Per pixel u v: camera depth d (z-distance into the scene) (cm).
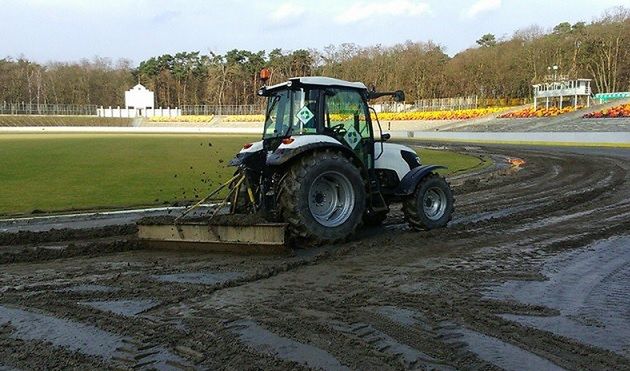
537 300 497
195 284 556
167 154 2486
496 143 3903
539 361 368
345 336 411
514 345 395
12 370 366
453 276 577
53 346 403
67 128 7600
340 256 669
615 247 714
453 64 7994
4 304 502
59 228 905
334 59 8850
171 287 547
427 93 8188
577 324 437
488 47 8312
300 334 416
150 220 751
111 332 428
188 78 10575
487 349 388
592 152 2689
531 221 923
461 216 1005
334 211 729
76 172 1722
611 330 424
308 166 696
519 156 2553
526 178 1703
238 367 361
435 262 639
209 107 9700
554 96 5578
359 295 512
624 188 1382
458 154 2709
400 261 645
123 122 9131
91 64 11206
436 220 846
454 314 459
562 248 712
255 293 523
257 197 734
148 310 479
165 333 422
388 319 448
